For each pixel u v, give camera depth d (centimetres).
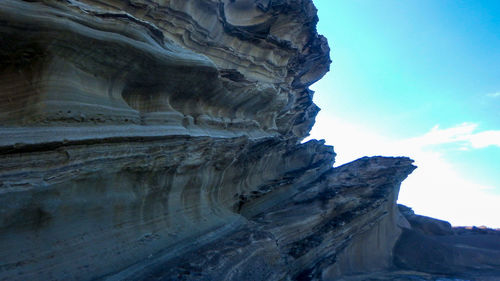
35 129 624
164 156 914
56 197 658
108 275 706
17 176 592
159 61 849
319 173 2531
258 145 1579
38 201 625
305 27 2098
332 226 1606
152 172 897
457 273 1898
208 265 875
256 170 1812
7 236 591
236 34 1530
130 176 841
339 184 2038
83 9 688
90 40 690
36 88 648
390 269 1917
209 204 1253
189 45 1314
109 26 723
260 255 1072
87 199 726
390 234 2203
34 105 639
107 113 761
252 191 1672
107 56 745
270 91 1518
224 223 1235
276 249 1187
